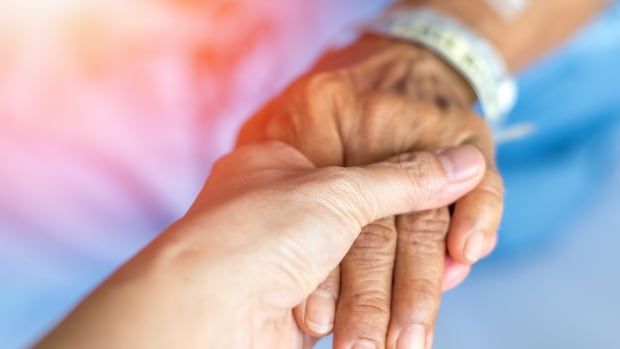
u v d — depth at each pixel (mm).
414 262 398
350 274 392
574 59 575
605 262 658
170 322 322
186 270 330
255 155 401
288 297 352
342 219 361
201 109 607
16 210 590
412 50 489
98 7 585
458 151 400
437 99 461
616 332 627
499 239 647
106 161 599
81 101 593
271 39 614
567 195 639
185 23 599
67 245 601
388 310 388
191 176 611
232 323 334
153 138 604
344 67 481
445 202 399
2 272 592
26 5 578
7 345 592
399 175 384
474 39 492
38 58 585
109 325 315
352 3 623
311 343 393
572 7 543
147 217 611
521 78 581
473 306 649
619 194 666
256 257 340
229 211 348
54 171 593
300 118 446
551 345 625
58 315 599
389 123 439
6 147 586
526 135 604
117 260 608
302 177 368
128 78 598
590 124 611
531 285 656
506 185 627
